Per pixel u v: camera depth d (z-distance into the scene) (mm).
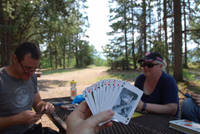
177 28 6703
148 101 1979
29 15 11195
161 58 1909
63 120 1508
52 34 12977
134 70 17547
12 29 9969
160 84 1884
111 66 21641
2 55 11266
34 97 1809
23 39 13352
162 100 1875
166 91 1812
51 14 10883
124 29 18281
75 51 36062
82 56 36750
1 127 1298
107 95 826
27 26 12367
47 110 1607
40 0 10406
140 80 2154
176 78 6859
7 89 1399
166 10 6805
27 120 1351
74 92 2672
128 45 19547
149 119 1521
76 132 589
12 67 1466
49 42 14375
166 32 6836
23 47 1413
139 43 8492
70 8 11820
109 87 876
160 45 6883
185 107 1626
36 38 14492
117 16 17594
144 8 8273
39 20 11789
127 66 19625
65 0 11141
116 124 1391
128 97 893
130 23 16406
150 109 1688
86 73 18000
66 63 40000
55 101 2385
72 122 685
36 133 1495
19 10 10938
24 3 10312
